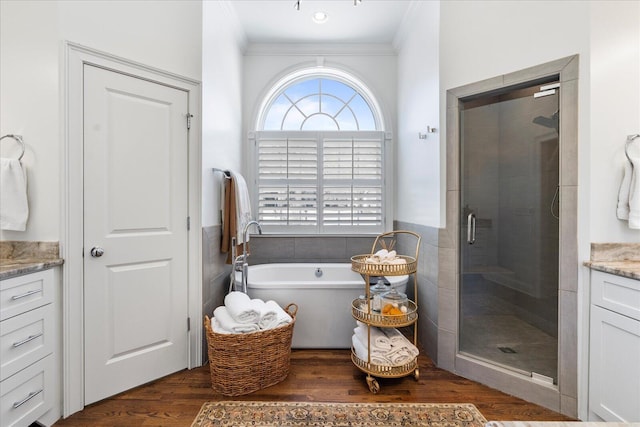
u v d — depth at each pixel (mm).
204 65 2217
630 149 1614
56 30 1633
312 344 2453
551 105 1791
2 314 1315
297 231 3355
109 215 1800
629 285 1366
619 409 1415
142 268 1930
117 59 1813
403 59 3111
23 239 1650
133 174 1887
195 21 2152
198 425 1562
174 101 2062
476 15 2006
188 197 2133
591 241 1623
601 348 1521
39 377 1505
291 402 1750
